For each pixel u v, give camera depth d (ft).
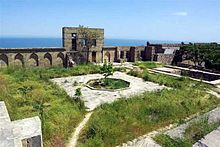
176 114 43.04
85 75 79.36
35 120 29.32
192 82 70.90
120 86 64.03
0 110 29.09
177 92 55.47
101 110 42.22
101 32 113.29
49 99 46.14
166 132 34.91
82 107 44.70
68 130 34.76
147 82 70.90
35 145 25.14
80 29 106.01
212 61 100.07
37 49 95.20
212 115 41.98
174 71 90.63
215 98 54.19
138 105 44.68
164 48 124.77
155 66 101.19
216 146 30.68
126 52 123.54
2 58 88.22
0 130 23.04
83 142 31.99
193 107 46.98
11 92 47.24
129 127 36.35
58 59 102.17
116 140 32.35
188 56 114.52
